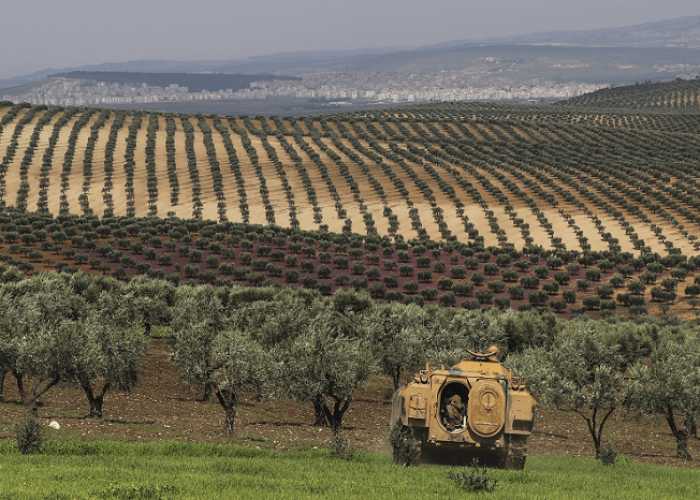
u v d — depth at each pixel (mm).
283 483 49156
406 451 61531
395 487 47781
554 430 116875
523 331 156375
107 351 105312
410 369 141250
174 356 106375
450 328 154875
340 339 97000
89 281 180625
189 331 108125
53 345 96312
